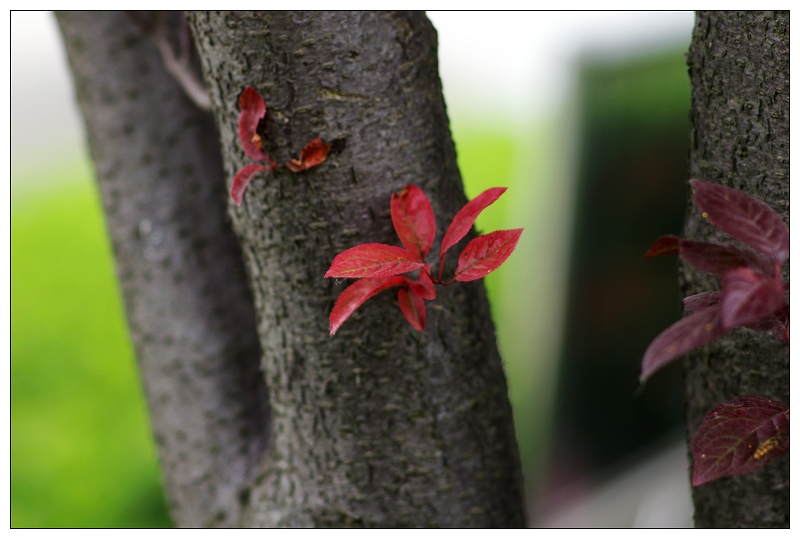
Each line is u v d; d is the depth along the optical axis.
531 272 2.70
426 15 1.19
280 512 1.24
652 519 2.25
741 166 1.17
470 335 1.21
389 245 1.14
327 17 1.15
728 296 1.02
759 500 1.22
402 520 1.21
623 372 2.46
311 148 1.16
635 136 2.33
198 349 1.37
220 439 1.37
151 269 1.37
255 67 1.16
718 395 1.21
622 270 2.41
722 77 1.17
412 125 1.17
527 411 2.65
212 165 1.38
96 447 2.36
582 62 2.42
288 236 1.18
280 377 1.22
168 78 1.37
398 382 1.19
